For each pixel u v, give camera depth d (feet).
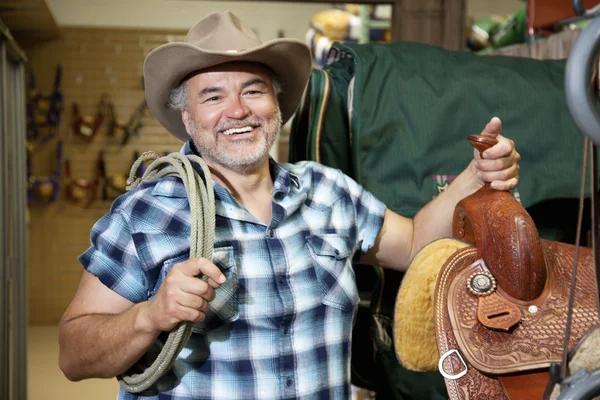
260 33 19.70
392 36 11.09
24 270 10.85
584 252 4.34
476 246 4.32
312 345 4.46
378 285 5.98
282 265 4.49
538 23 8.52
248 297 4.36
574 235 6.45
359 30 13.03
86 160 21.62
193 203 4.12
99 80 21.48
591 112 2.44
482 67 6.39
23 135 10.91
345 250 4.79
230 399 4.22
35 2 17.46
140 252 4.30
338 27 13.00
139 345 3.96
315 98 6.16
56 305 21.75
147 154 4.90
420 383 5.90
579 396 2.76
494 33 11.21
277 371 4.32
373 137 5.96
